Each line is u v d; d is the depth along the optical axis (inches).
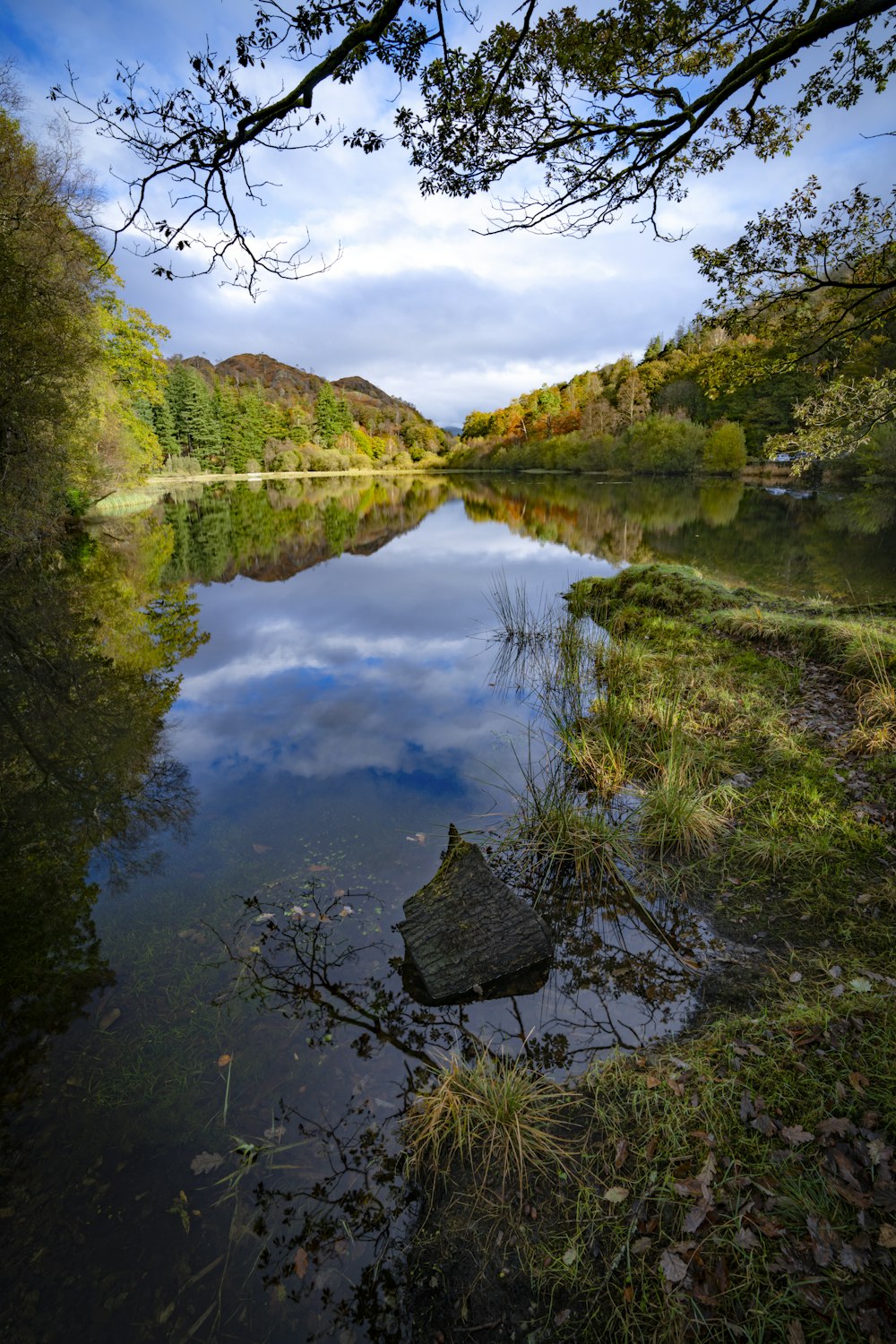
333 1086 90.4
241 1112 86.7
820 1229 62.2
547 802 155.7
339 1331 63.8
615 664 252.8
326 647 319.3
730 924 117.9
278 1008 103.7
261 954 115.5
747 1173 69.4
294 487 1796.3
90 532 721.6
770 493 1016.2
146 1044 97.1
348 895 131.2
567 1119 82.3
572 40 130.6
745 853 135.8
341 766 188.4
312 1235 72.3
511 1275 66.7
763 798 152.5
